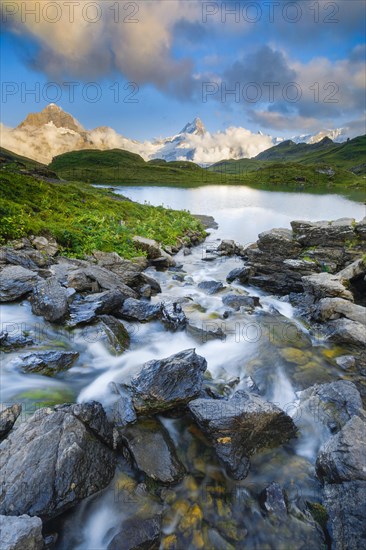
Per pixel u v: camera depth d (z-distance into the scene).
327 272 18.27
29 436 6.20
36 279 13.91
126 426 7.36
